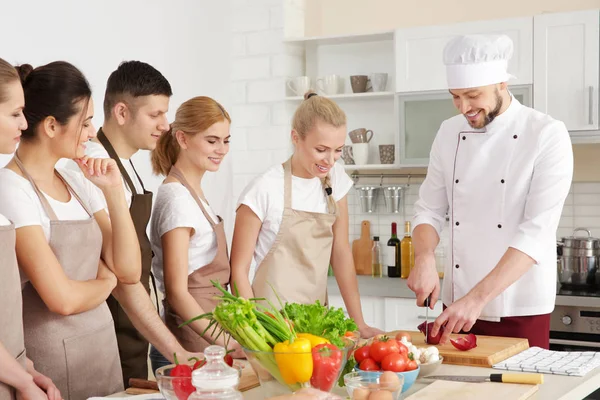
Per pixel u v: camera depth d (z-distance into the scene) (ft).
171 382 5.16
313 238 9.01
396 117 14.52
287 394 5.14
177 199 8.31
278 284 8.84
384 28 16.03
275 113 15.51
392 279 14.96
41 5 11.43
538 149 8.52
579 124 13.19
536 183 8.50
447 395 5.91
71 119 6.67
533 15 13.57
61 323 6.67
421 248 9.02
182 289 8.13
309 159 8.54
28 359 6.18
